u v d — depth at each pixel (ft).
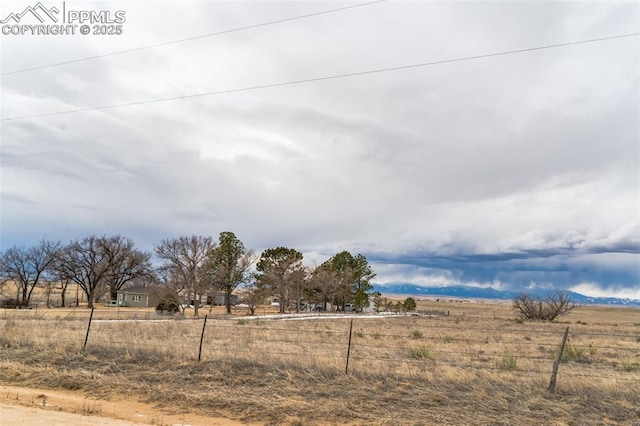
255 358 50.67
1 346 58.90
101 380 43.62
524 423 33.22
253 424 34.27
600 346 90.33
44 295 398.42
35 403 36.24
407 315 260.83
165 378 44.70
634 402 37.42
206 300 340.39
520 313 252.83
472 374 45.85
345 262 303.89
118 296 330.54
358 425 33.50
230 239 252.21
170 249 210.59
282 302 266.16
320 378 44.24
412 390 40.81
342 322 159.74
